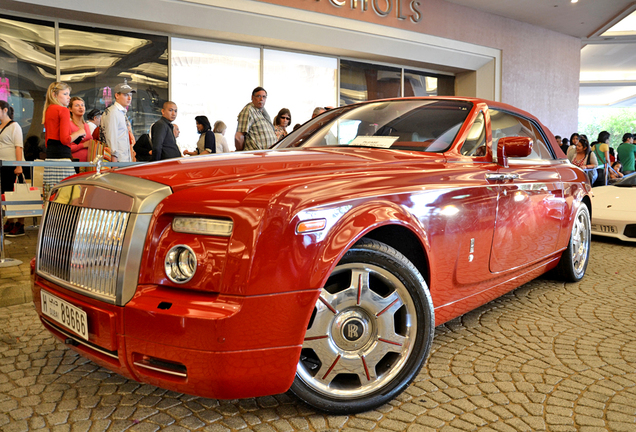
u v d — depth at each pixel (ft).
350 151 8.44
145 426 6.09
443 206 7.43
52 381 7.42
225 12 27.99
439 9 38.70
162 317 5.32
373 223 6.16
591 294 12.48
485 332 9.68
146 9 25.93
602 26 47.29
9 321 10.30
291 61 34.06
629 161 35.06
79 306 6.13
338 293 6.19
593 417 6.41
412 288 6.63
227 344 5.24
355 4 33.30
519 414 6.47
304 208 5.61
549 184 10.96
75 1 24.09
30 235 20.67
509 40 44.42
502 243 9.07
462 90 45.11
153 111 28.91
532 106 47.60
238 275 5.30
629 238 20.17
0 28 24.30
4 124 19.97
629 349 8.81
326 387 6.28
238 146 19.10
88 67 26.71
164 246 5.66
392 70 40.09
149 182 6.06
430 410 6.57
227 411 6.49
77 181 6.73
